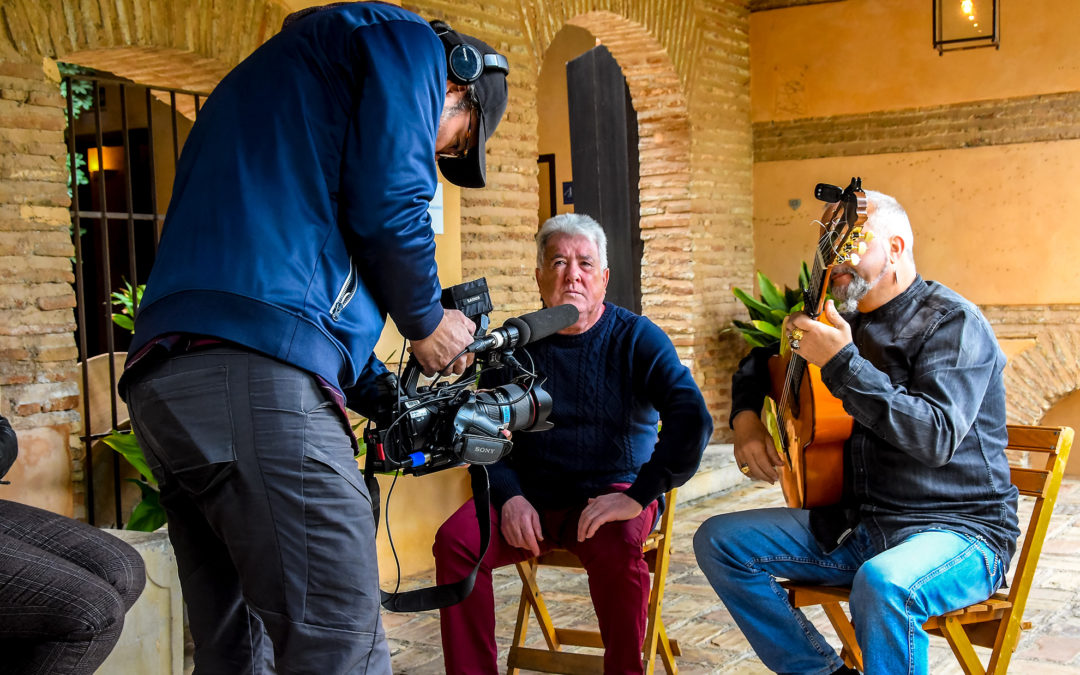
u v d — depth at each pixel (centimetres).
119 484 423
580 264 313
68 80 419
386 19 198
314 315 186
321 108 192
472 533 298
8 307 384
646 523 306
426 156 194
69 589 211
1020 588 268
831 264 253
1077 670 369
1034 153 746
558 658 338
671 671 353
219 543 206
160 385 184
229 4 452
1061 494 688
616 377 315
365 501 195
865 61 791
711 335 789
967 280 771
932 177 777
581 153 868
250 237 185
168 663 321
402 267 192
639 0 702
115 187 887
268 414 182
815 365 274
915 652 249
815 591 286
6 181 383
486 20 592
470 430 218
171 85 483
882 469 277
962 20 756
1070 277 740
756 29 823
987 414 277
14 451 238
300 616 187
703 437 299
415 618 445
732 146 811
